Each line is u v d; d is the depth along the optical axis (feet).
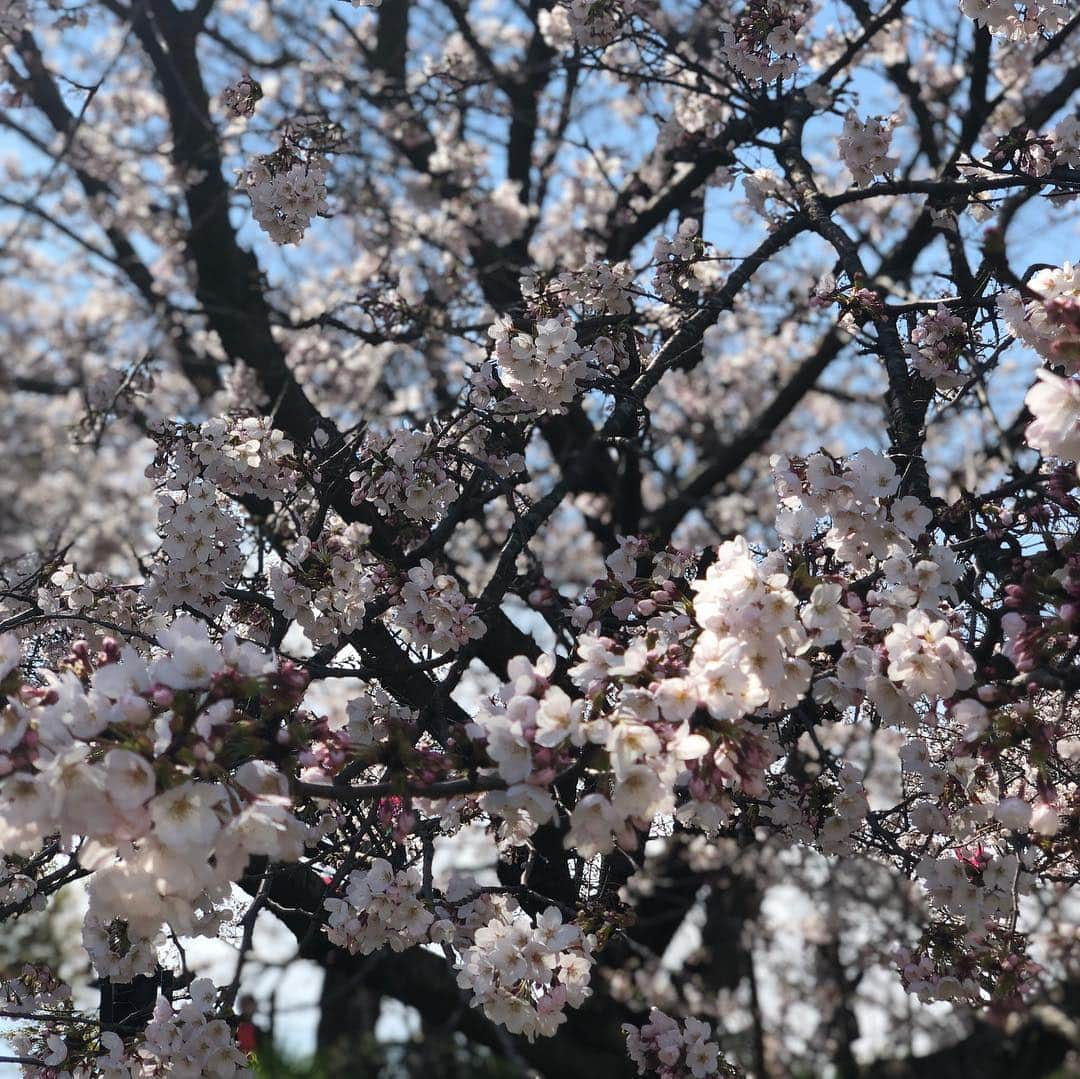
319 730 1.78
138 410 4.74
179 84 4.29
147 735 1.54
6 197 3.39
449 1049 3.03
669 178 6.01
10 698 1.57
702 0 4.22
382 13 5.38
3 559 3.90
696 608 1.86
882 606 2.03
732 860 3.39
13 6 4.25
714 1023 3.50
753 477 6.31
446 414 3.44
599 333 3.17
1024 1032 2.69
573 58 4.45
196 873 1.53
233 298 4.64
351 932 2.48
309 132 3.94
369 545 3.27
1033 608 2.04
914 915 2.85
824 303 2.85
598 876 3.14
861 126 3.41
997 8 2.98
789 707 2.07
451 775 1.76
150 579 3.11
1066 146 3.10
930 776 2.45
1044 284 2.31
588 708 1.73
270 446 3.11
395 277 5.21
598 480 5.35
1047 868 2.43
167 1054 2.35
